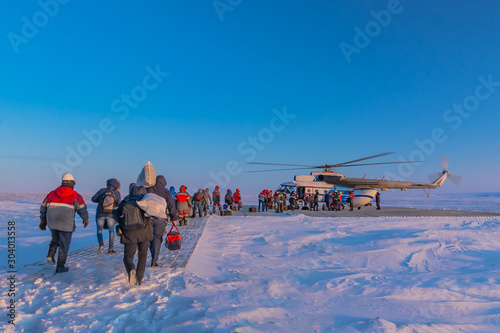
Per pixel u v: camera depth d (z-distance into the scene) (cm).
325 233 1024
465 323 327
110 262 612
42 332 295
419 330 303
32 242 902
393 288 448
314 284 476
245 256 718
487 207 3978
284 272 560
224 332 287
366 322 317
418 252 714
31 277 498
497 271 550
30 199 5178
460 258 671
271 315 338
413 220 1478
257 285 466
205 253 741
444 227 1180
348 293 432
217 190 1917
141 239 457
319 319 330
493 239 885
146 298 400
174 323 314
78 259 643
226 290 440
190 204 1163
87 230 1253
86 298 396
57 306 366
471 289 445
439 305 382
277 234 1047
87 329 301
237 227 1238
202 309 353
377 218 1602
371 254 700
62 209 521
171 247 577
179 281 483
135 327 306
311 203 2394
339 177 2519
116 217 460
